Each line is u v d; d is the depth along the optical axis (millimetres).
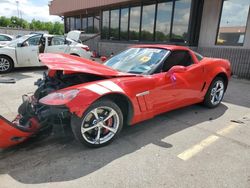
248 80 7562
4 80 6520
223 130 3469
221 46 8539
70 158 2598
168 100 3416
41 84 3373
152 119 3832
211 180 2271
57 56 3283
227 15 8234
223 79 4598
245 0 7602
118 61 3777
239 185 2209
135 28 11656
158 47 3781
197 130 3443
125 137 3148
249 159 2666
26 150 2756
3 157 2596
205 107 4473
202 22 9047
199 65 3945
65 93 2498
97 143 2785
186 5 8938
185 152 2789
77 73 2764
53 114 2533
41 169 2385
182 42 9289
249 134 3346
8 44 8250
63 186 2135
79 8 14562
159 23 10266
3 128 2385
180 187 2162
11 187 2104
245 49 7727
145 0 10586
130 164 2508
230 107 4598
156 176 2314
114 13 12914
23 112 3152
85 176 2287
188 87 3705
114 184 2182
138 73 3307
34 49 8148
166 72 3371
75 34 9820
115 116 2857
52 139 3027
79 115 2494
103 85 2682
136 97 2930
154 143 2998
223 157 2693
